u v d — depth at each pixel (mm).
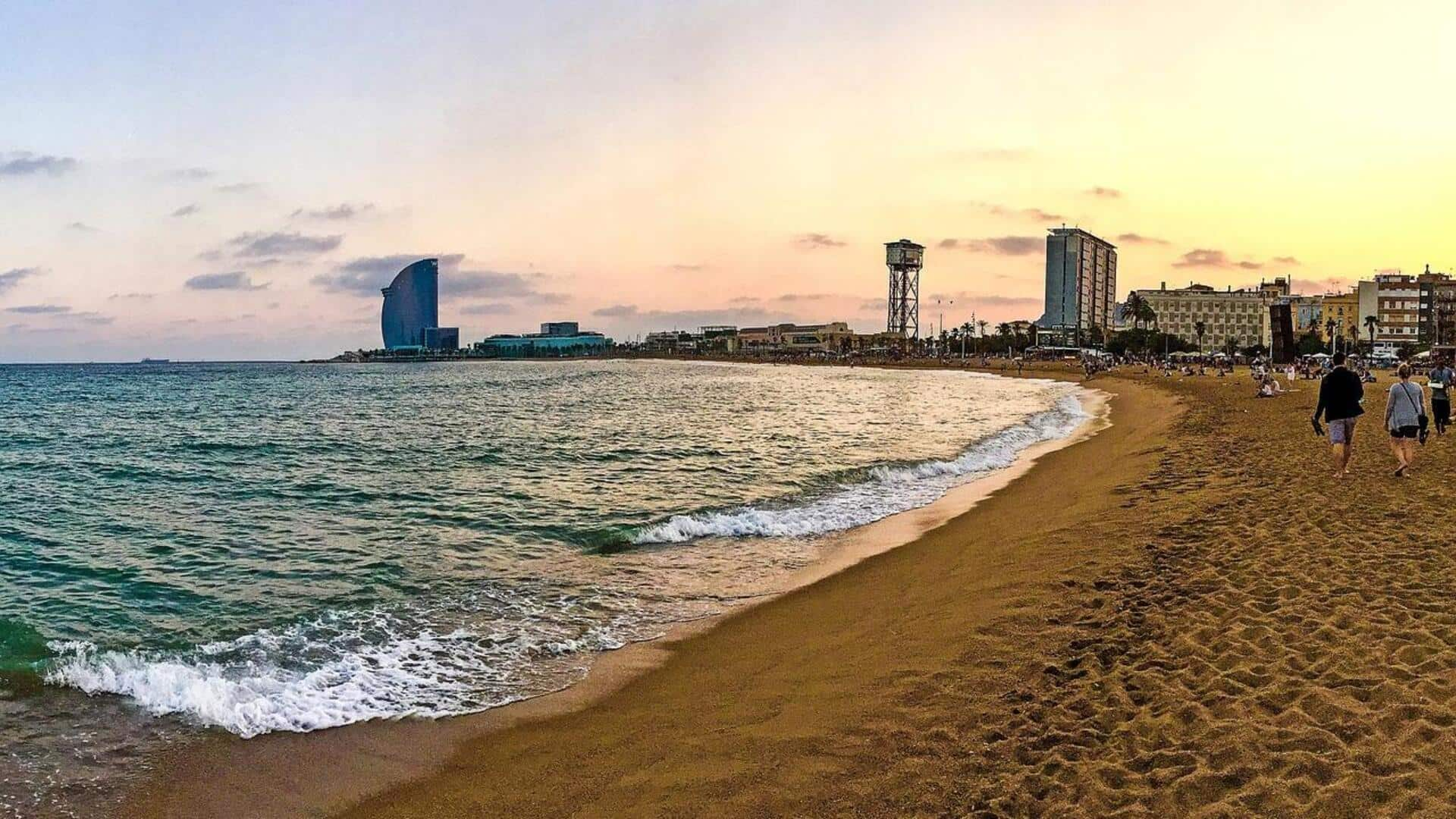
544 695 7273
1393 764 4438
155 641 8758
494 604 9906
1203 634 6754
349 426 37000
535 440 29703
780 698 6754
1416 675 5484
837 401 55031
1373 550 8695
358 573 11375
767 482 19141
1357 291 158625
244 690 7352
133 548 13070
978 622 7902
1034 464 21312
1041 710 5789
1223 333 181750
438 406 52625
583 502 16719
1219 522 10812
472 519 15016
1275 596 7473
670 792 5328
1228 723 5152
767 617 9234
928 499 16469
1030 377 101875
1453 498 11297
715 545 12750
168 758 6160
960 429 33219
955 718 5852
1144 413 37062
